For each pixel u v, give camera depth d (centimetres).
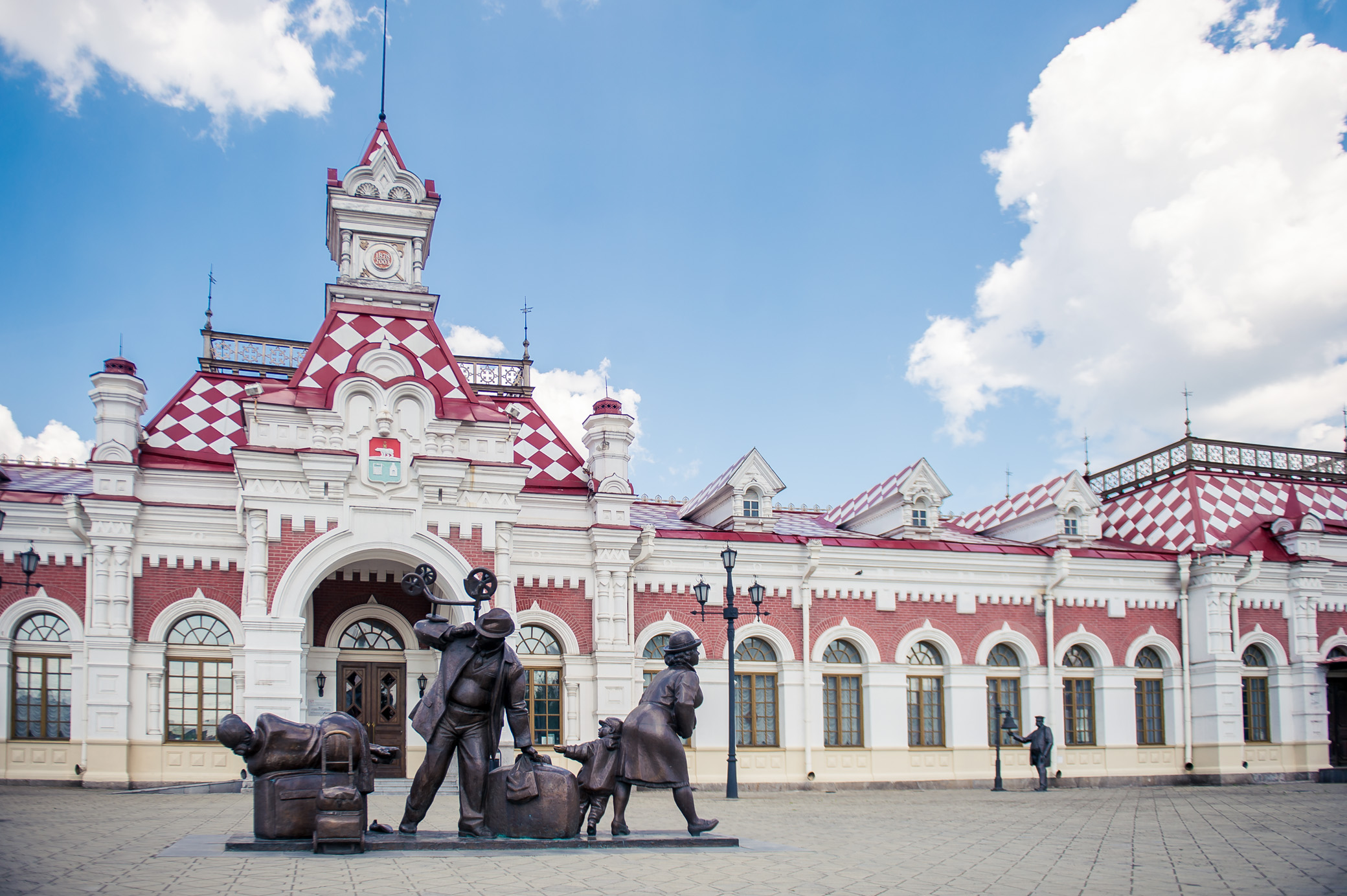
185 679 2916
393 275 3388
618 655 3153
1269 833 1873
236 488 3023
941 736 3609
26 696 2838
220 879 1114
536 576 3177
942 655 3653
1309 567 3919
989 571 3703
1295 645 3925
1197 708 3825
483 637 1425
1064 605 3781
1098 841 1734
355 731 1395
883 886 1184
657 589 3369
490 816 1430
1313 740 3872
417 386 2933
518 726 1446
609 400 3338
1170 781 3756
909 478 3772
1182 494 4206
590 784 1491
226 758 2883
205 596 2923
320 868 1203
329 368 3005
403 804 2347
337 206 3338
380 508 2853
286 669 2697
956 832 1877
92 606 2827
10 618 2825
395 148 3431
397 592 3148
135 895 1010
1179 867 1400
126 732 2788
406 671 3133
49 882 1080
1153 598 3875
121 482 2884
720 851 1448
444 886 1093
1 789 2634
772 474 3666
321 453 2789
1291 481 4366
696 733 3319
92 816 1922
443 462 2886
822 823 2073
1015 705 3709
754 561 3462
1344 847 1645
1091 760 3712
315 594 3073
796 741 3412
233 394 3294
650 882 1159
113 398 2938
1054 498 3938
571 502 3300
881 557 3591
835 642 3556
